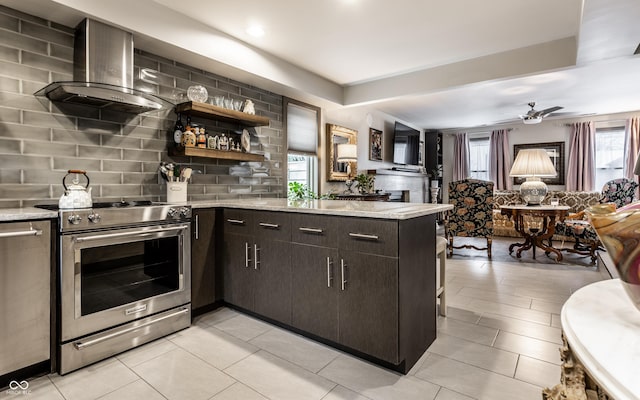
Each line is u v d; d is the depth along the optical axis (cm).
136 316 221
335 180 531
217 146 328
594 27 266
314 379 182
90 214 198
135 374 188
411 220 195
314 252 219
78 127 250
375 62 396
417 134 767
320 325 217
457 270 407
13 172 221
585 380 49
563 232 511
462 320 259
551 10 282
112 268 211
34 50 229
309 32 318
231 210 272
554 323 252
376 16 290
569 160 732
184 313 246
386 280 186
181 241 246
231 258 273
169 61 306
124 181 276
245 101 355
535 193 458
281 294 239
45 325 186
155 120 296
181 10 276
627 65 412
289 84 393
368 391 171
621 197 539
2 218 169
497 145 812
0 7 217
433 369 191
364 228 194
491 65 377
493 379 180
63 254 189
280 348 216
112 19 240
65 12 226
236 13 283
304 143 463
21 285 177
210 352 212
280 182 421
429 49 360
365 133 621
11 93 220
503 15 290
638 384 37
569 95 545
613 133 699
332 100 467
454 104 604
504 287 340
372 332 192
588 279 368
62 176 242
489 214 463
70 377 185
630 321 52
